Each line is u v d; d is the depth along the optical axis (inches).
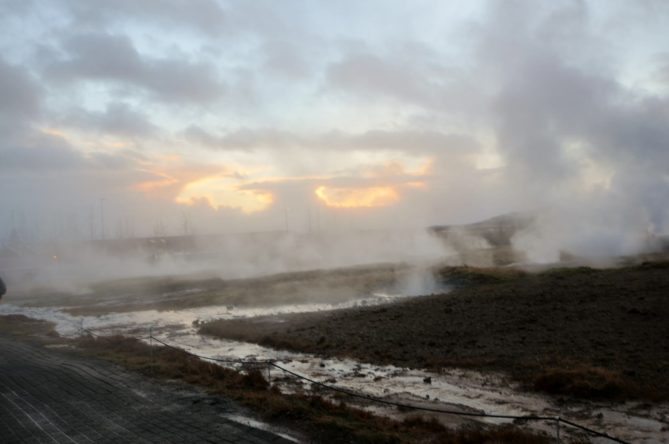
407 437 411.8
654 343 737.0
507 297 1244.5
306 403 497.0
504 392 598.2
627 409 513.3
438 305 1263.5
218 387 569.0
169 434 405.7
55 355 863.7
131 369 690.8
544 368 673.6
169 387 576.7
